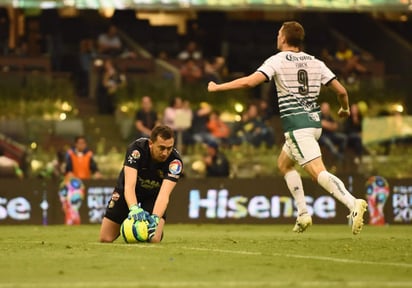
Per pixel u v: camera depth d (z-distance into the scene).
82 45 61.88
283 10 60.97
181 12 69.94
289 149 27.98
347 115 27.80
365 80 60.97
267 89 60.31
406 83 61.12
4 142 52.88
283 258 21.00
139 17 69.12
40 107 56.28
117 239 28.16
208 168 48.91
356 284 16.31
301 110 26.38
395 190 46.59
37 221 45.00
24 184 44.97
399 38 67.81
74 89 59.06
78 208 45.31
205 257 21.16
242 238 29.56
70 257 21.16
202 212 45.44
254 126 53.72
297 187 28.48
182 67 61.28
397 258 21.22
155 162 25.72
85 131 56.25
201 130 53.62
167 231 36.97
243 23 69.94
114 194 26.58
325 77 26.75
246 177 47.09
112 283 16.41
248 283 16.41
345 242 26.55
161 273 17.98
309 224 28.66
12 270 18.58
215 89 25.92
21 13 64.56
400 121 54.97
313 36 69.75
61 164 50.53
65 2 59.81
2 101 55.88
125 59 61.00
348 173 48.47
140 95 57.47
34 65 60.69
